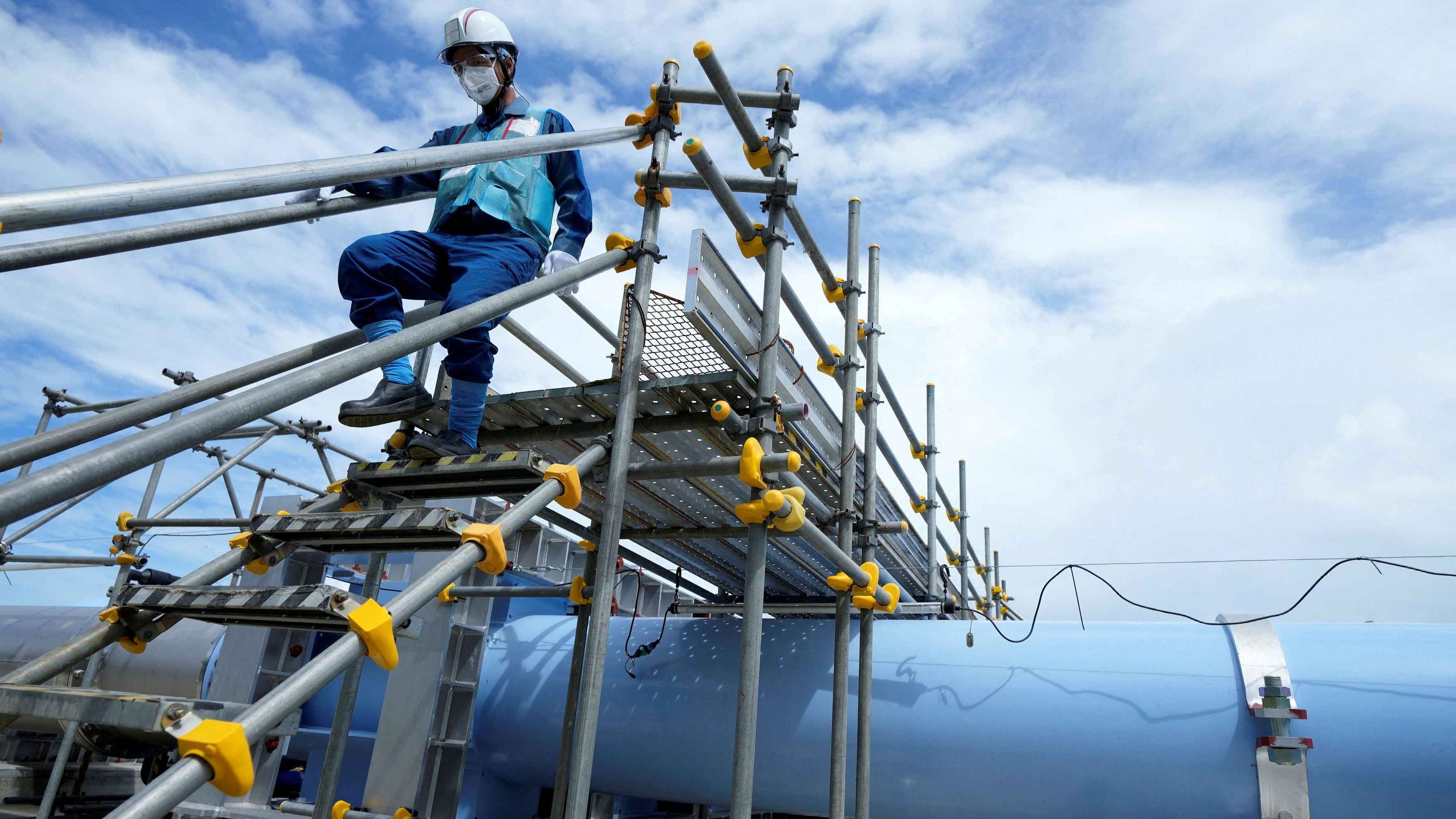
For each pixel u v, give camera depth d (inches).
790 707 216.8
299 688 80.4
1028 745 191.3
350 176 94.0
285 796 343.3
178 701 73.3
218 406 81.4
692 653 239.8
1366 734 167.3
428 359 168.4
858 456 250.7
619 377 155.3
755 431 150.7
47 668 104.0
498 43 151.1
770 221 166.6
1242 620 196.9
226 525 275.4
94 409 301.1
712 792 225.8
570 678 214.1
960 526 419.2
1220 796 174.4
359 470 139.1
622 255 146.3
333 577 307.6
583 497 189.6
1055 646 206.1
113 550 285.7
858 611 235.3
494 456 125.9
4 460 86.8
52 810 300.0
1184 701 184.1
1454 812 157.6
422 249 134.0
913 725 203.6
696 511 198.1
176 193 77.4
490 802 259.1
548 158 149.3
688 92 157.4
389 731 236.1
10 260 92.0
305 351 123.1
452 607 241.4
